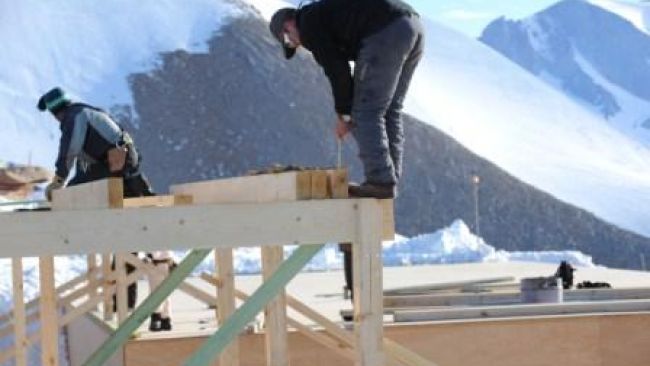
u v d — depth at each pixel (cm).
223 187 517
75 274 1492
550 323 853
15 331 700
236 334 429
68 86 5531
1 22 5819
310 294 1145
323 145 5272
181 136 5212
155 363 771
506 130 6662
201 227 407
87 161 845
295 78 5762
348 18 532
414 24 537
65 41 5859
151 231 402
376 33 528
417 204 5038
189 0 6353
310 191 425
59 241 393
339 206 422
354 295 430
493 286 1120
